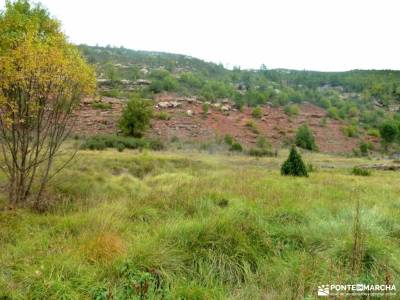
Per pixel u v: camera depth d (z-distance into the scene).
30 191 7.95
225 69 157.12
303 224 5.39
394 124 64.81
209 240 4.33
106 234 4.39
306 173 15.45
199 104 74.44
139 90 77.94
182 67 137.38
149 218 5.79
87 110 57.78
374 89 124.19
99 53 130.38
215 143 51.97
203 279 3.76
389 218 5.87
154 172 16.67
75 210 6.69
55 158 12.30
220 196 7.19
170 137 53.69
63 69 7.01
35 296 3.16
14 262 3.78
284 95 93.81
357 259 3.87
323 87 141.50
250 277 3.81
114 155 19.73
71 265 3.62
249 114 76.00
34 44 7.03
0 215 5.71
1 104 6.58
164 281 3.58
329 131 74.88
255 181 10.52
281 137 65.25
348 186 11.23
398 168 30.70
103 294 3.16
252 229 4.77
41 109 7.25
